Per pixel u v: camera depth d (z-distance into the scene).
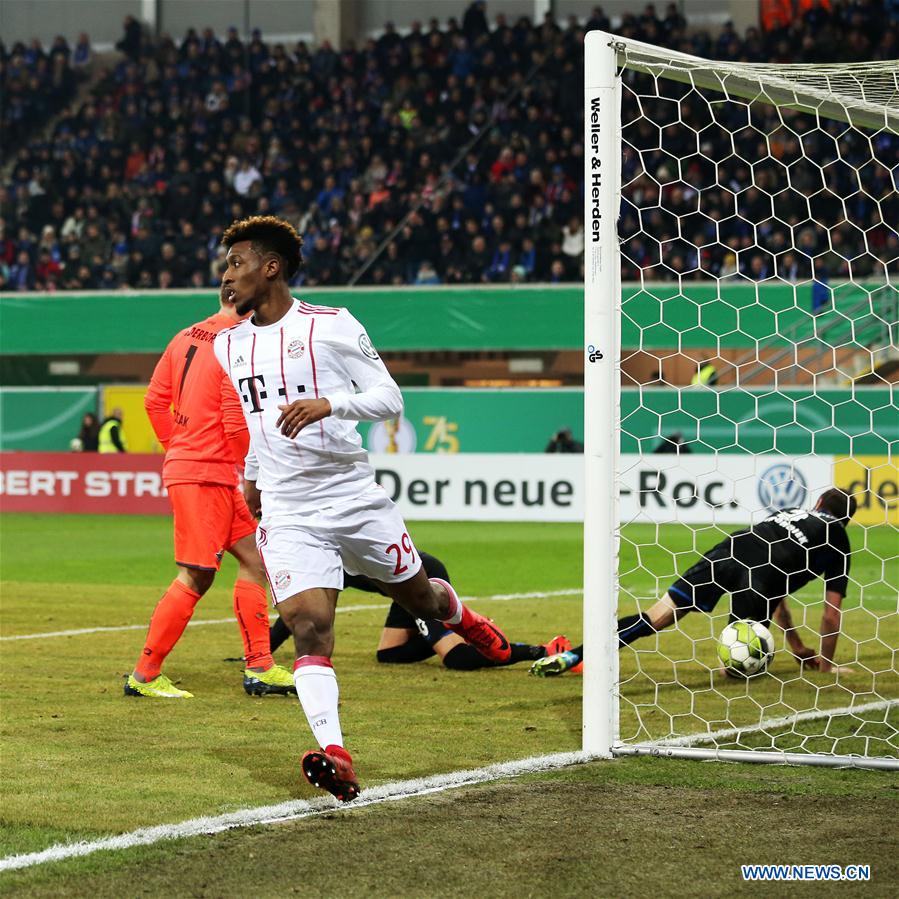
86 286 93.12
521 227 87.75
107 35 120.75
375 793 16.72
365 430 80.50
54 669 27.22
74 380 91.81
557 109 95.56
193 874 13.41
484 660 27.09
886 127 26.02
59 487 78.25
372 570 17.61
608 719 19.11
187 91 107.38
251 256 16.66
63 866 13.66
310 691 16.17
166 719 21.95
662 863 13.80
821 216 81.38
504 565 49.94
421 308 82.62
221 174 100.25
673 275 81.81
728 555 25.77
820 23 93.75
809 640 31.45
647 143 87.31
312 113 103.12
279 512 16.88
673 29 97.06
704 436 73.00
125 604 38.91
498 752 19.30
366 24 116.56
